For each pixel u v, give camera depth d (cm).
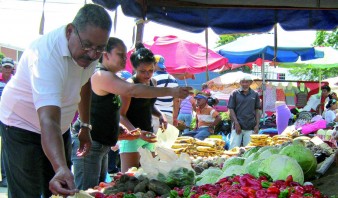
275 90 1529
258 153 396
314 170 384
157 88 422
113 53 428
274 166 315
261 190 247
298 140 562
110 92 423
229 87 1686
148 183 335
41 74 271
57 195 243
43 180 338
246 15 630
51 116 259
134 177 361
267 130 1091
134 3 545
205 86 1136
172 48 1220
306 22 634
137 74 510
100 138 429
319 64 1584
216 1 614
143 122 521
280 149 403
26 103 308
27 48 307
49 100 263
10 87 316
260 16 632
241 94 940
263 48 1271
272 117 1312
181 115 1003
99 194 311
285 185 271
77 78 312
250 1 614
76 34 276
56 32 287
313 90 1638
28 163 321
